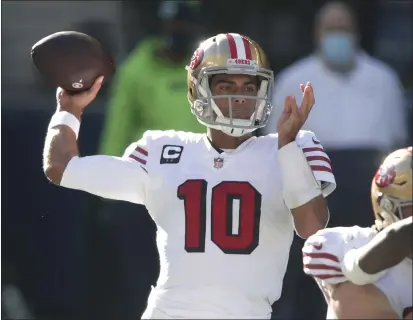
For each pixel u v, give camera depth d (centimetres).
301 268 2512
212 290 1405
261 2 2906
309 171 1405
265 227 1429
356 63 2539
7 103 2759
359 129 2525
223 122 1437
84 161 1464
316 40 2644
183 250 1420
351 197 2489
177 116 2388
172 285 1422
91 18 2880
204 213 1427
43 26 2903
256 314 1415
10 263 2700
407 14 2977
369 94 2536
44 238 2709
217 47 1450
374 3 2964
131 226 2530
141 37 2830
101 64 1513
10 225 2703
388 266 1243
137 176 1465
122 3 2842
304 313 2523
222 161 1451
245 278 1411
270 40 2933
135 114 2427
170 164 1462
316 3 2928
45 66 1497
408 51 2988
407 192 1269
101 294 2595
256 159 1453
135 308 2564
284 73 2614
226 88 1445
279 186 1437
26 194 2709
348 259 1276
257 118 1447
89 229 2612
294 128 1397
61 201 2706
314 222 1409
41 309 2692
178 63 2406
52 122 1510
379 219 1307
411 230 1217
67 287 2705
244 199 1430
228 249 1414
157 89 2391
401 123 2603
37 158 2709
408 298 1291
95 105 2706
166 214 1445
